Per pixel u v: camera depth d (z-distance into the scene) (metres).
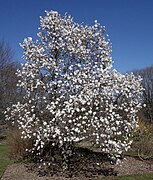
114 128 8.32
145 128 15.45
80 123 8.32
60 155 10.41
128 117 9.34
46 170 9.62
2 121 22.61
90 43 10.29
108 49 10.38
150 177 8.85
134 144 12.64
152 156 11.61
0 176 9.30
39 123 9.23
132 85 9.46
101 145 8.59
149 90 36.94
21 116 9.84
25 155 11.61
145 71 38.16
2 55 25.22
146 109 35.06
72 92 8.94
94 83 8.80
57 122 8.48
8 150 13.40
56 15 10.43
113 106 8.78
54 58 9.94
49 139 8.70
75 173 9.27
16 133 12.66
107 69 9.08
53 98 9.03
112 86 8.92
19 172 9.64
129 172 9.52
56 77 9.27
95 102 8.47
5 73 24.28
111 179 8.63
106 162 10.62
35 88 9.51
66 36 10.01
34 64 9.59
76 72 8.88
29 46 10.08
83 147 13.06
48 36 10.40
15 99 22.94
